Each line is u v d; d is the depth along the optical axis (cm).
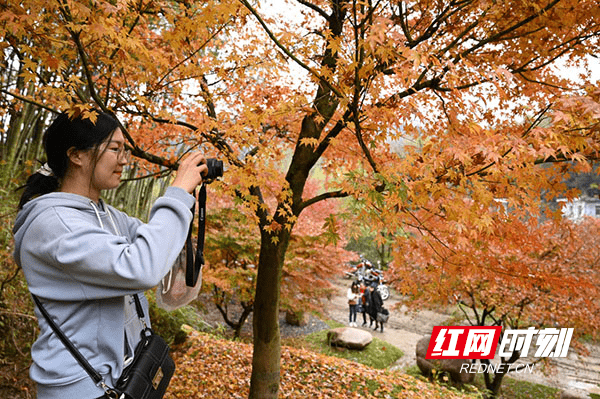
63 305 84
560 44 249
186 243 110
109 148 93
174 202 88
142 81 283
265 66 322
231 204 707
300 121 367
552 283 319
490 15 235
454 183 231
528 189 245
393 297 1820
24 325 483
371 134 241
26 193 96
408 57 168
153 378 93
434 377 822
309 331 1267
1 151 584
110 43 224
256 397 385
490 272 324
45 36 176
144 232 83
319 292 924
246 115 254
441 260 322
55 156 92
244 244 704
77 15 179
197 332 723
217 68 306
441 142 228
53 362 82
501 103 276
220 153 292
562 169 234
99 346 86
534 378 944
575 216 1379
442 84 243
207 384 523
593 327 678
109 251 80
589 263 696
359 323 1444
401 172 234
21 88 527
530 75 264
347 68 211
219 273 728
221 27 267
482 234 299
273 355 387
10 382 428
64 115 92
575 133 209
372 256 2111
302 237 800
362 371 617
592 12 229
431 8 281
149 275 79
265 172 261
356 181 220
